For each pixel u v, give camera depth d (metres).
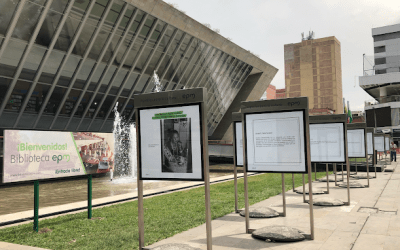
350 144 13.70
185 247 5.27
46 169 7.41
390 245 5.40
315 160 9.84
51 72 24.34
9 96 23.05
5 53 21.27
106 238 6.47
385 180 15.42
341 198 10.37
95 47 25.55
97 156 8.63
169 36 30.53
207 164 4.98
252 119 6.52
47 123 26.28
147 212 9.12
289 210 8.62
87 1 22.69
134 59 29.03
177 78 34.62
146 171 5.48
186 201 10.86
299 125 6.09
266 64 45.91
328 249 5.28
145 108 5.54
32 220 8.82
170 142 5.32
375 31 78.56
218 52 37.28
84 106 28.12
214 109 43.84
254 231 6.23
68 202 12.47
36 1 20.34
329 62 159.88
